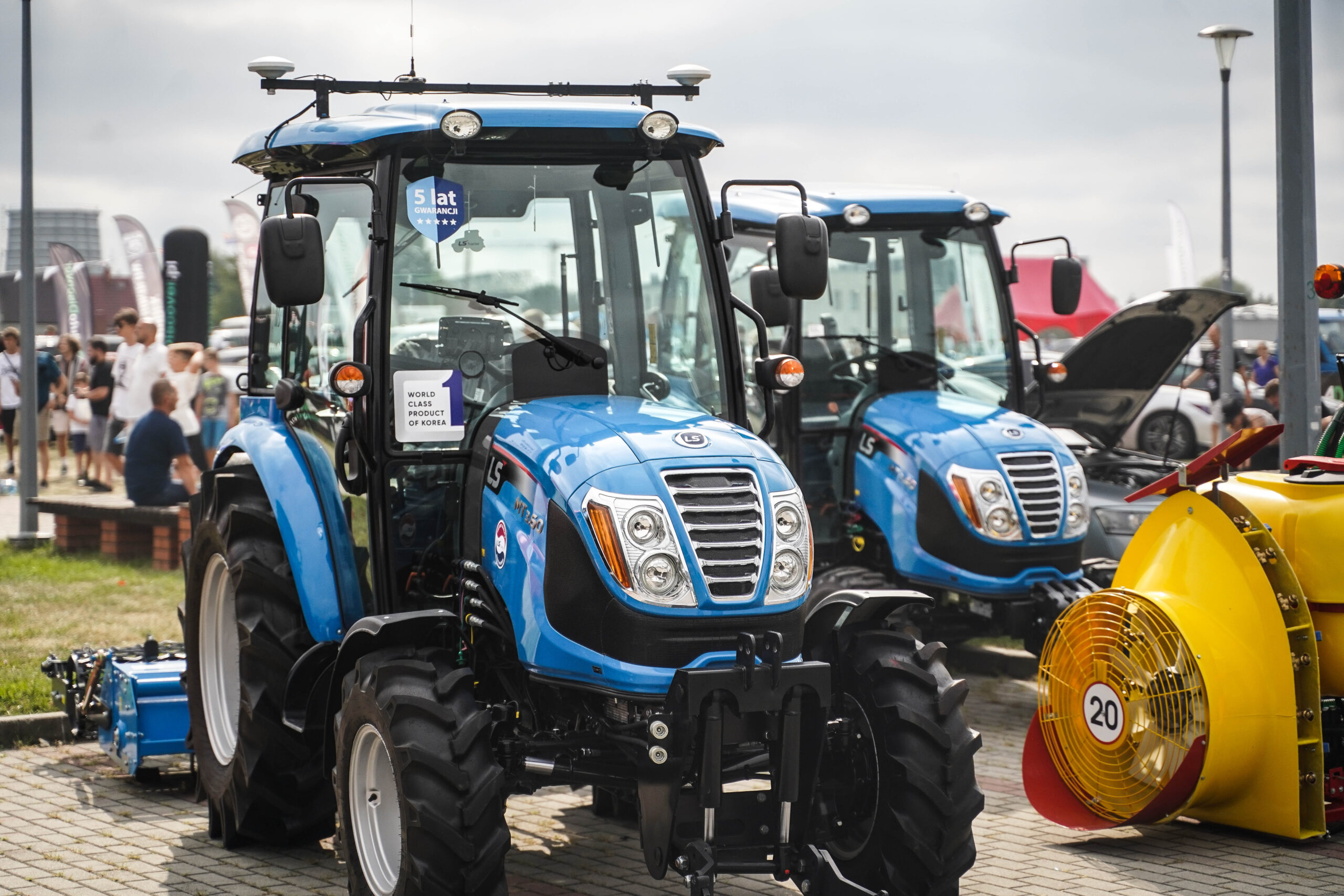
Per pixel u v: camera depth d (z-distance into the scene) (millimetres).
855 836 4812
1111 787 5902
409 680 4496
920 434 8234
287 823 5621
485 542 4797
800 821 4547
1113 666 5887
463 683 4512
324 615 5352
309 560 5406
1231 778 5719
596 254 5164
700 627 4355
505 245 5086
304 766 5566
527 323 5086
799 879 4492
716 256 5273
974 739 4699
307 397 5715
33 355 15250
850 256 8820
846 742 4793
